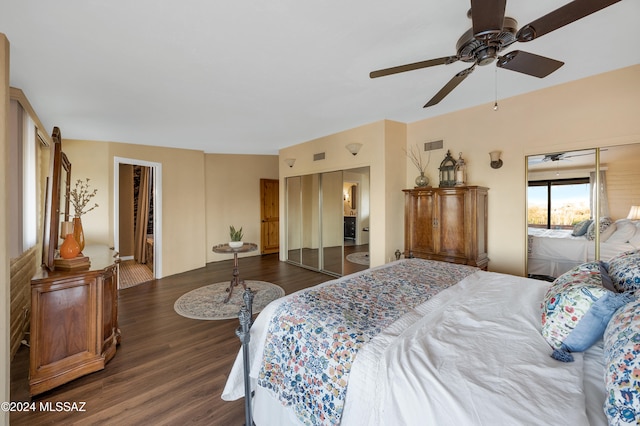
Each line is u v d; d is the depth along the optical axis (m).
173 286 4.54
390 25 1.89
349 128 4.54
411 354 1.17
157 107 3.32
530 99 3.20
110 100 3.07
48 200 2.31
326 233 5.26
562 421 0.83
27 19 1.74
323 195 5.28
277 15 1.76
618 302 1.11
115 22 1.79
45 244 2.32
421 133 4.22
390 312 1.59
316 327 1.43
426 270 2.51
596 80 2.78
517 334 1.35
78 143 4.49
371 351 1.22
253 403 1.72
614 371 0.87
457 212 3.49
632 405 0.78
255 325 1.70
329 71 2.54
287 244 6.25
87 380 2.13
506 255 3.45
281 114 3.72
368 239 4.52
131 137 4.56
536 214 3.22
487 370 1.07
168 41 2.02
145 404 1.88
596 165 2.81
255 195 7.15
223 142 5.31
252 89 2.90
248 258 6.74
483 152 3.59
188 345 2.67
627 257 1.63
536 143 3.17
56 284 2.05
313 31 1.94
